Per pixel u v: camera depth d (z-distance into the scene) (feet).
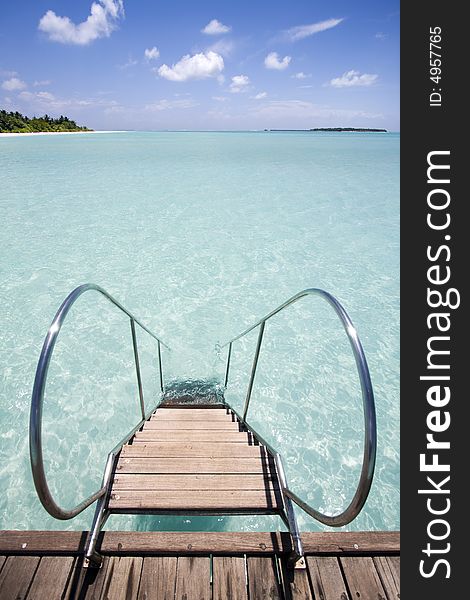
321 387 13.65
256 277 21.99
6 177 50.37
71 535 4.81
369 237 28.78
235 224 31.50
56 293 19.19
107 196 40.47
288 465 10.56
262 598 4.38
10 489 9.56
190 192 43.52
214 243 26.89
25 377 13.39
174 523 8.07
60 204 36.45
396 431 11.68
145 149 103.71
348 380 14.02
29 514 8.96
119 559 4.64
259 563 4.67
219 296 19.88
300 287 20.92
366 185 49.44
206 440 7.11
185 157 82.33
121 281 20.95
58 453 10.66
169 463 5.97
